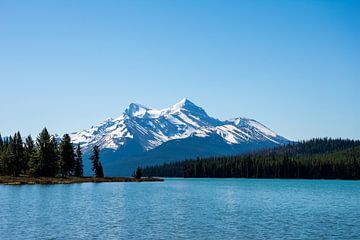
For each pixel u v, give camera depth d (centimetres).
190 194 12912
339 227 6000
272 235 5291
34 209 7462
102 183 18938
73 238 4875
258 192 14600
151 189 15350
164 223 6156
